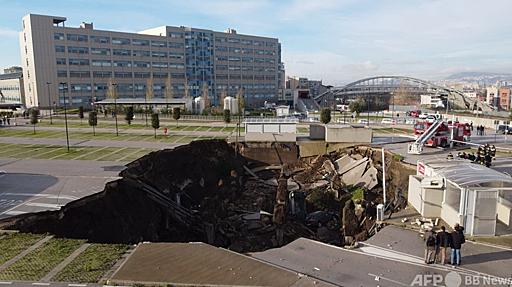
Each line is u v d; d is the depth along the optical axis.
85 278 13.99
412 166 32.06
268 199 37.19
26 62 110.25
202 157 42.69
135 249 16.73
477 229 19.09
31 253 16.20
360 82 156.00
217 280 14.03
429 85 147.00
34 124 59.00
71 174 30.41
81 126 64.94
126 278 14.01
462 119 69.56
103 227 23.78
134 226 26.22
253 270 14.91
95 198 24.64
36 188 26.42
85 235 22.42
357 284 14.69
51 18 107.38
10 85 124.25
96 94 116.81
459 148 40.88
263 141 47.50
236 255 16.17
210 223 31.44
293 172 43.91
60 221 21.56
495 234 19.14
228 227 31.58
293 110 121.88
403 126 64.56
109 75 119.06
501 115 77.25
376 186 35.91
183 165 39.34
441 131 41.25
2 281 13.66
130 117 58.94
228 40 145.12
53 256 15.88
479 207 18.95
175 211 31.38
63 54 110.06
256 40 153.62
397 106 138.12
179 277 14.18
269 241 28.61
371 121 73.81
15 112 89.31
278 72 172.25
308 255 17.45
